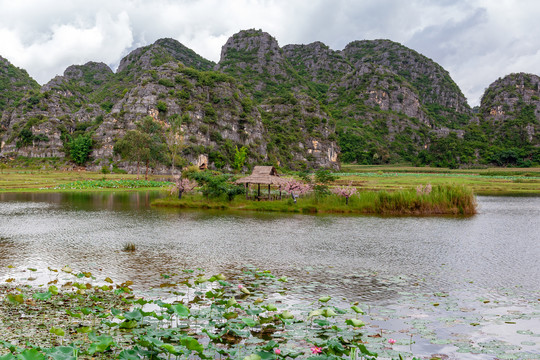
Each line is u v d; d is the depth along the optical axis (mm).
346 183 79812
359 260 15562
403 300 10336
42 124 148875
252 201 39062
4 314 8750
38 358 5277
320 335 7855
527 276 13094
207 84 157250
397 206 34344
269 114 197375
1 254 15953
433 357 6906
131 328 7875
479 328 8336
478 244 19422
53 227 24125
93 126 160625
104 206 38312
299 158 179875
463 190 35312
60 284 11500
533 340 7668
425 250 17781
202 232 22641
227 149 144250
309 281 12289
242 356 6699
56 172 118688
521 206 42938
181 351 6188
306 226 25719
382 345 7391
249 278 12539
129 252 16609
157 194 56188
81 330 6836
